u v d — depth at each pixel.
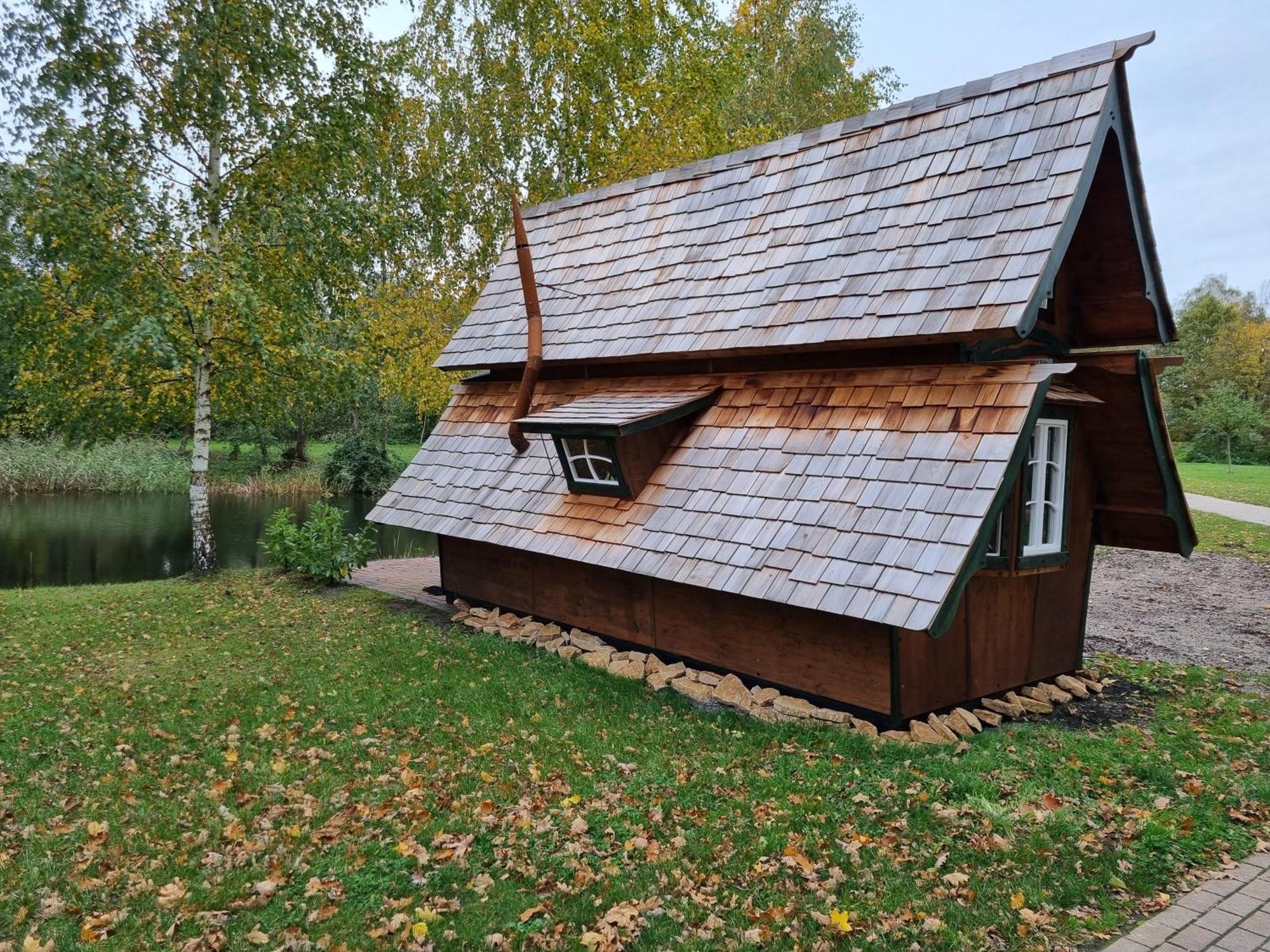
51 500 25.27
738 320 8.22
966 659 7.11
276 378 14.45
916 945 3.86
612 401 9.14
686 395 8.79
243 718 6.99
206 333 13.57
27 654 9.01
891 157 8.05
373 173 14.59
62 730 6.63
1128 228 6.98
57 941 3.83
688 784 5.68
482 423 11.51
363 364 15.00
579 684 7.87
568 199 12.19
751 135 23.64
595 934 3.92
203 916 4.04
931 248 7.03
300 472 31.52
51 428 27.16
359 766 5.96
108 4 12.18
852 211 8.03
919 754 6.07
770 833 4.93
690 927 4.04
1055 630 8.09
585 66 20.02
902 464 6.59
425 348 22.30
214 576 13.89
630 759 6.15
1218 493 24.20
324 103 13.48
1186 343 46.88
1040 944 3.88
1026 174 6.73
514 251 12.58
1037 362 6.46
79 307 12.58
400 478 11.64
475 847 4.82
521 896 4.31
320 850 4.75
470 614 10.87
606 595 9.12
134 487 27.48
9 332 12.45
